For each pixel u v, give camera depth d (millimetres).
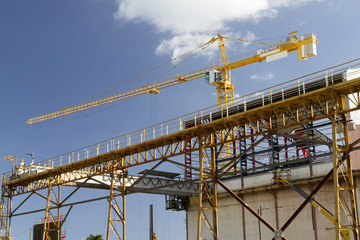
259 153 67688
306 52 98125
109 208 55500
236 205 72750
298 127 63375
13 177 73312
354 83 38031
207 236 75812
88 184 65812
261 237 68438
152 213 62031
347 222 58875
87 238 110312
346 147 38375
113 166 57031
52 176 65312
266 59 111312
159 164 52406
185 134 49094
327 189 62156
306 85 53062
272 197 68312
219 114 62438
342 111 39094
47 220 65312
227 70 126500
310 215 63469
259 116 44531
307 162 66125
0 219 71938
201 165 46500
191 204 79375
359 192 58781
